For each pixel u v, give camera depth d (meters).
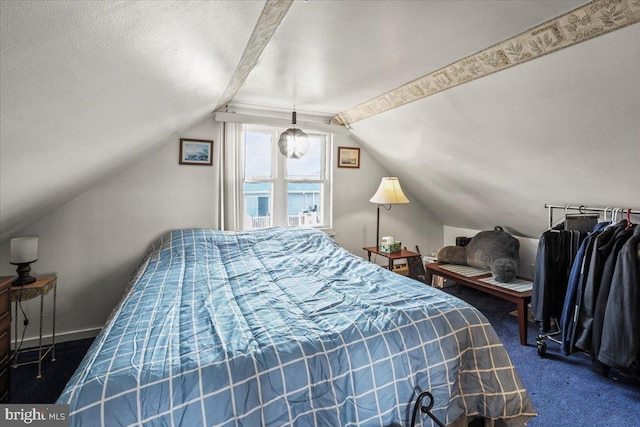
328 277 2.21
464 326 1.51
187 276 2.17
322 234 3.24
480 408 1.42
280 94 2.77
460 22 1.53
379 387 1.27
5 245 2.45
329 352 1.26
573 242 2.42
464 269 3.39
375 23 1.55
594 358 2.02
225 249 2.81
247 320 1.50
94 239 2.78
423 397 1.30
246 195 3.53
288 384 1.15
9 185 1.22
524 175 2.67
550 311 2.42
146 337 1.31
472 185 3.24
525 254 3.51
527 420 1.45
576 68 1.66
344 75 2.27
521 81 1.91
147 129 1.91
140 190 2.93
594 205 2.50
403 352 1.35
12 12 0.48
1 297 1.82
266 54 1.91
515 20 1.51
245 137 3.48
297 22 1.53
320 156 3.88
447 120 2.60
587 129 1.96
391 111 2.91
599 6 1.35
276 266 2.48
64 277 2.69
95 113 1.11
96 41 0.70
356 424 1.21
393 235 4.29
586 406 1.85
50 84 0.75
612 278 1.91
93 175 2.19
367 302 1.68
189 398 1.04
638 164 1.98
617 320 1.86
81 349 2.55
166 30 0.88
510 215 3.33
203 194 3.18
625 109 1.71
